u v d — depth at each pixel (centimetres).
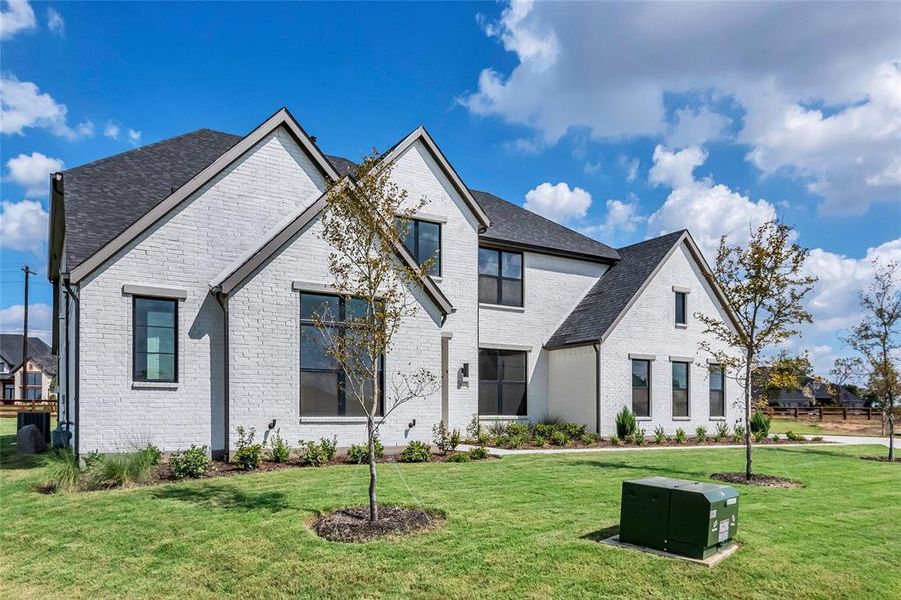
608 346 2006
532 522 791
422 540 712
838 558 670
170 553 677
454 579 596
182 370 1283
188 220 1324
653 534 679
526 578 598
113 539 726
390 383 1437
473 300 1908
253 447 1204
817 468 1381
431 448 1468
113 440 1199
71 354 1383
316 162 1504
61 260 1745
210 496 930
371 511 787
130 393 1225
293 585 588
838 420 3888
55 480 1006
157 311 1282
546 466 1286
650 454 1597
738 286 1241
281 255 1344
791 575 612
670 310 2198
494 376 2056
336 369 1403
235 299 1289
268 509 850
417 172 1811
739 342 1305
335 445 1344
